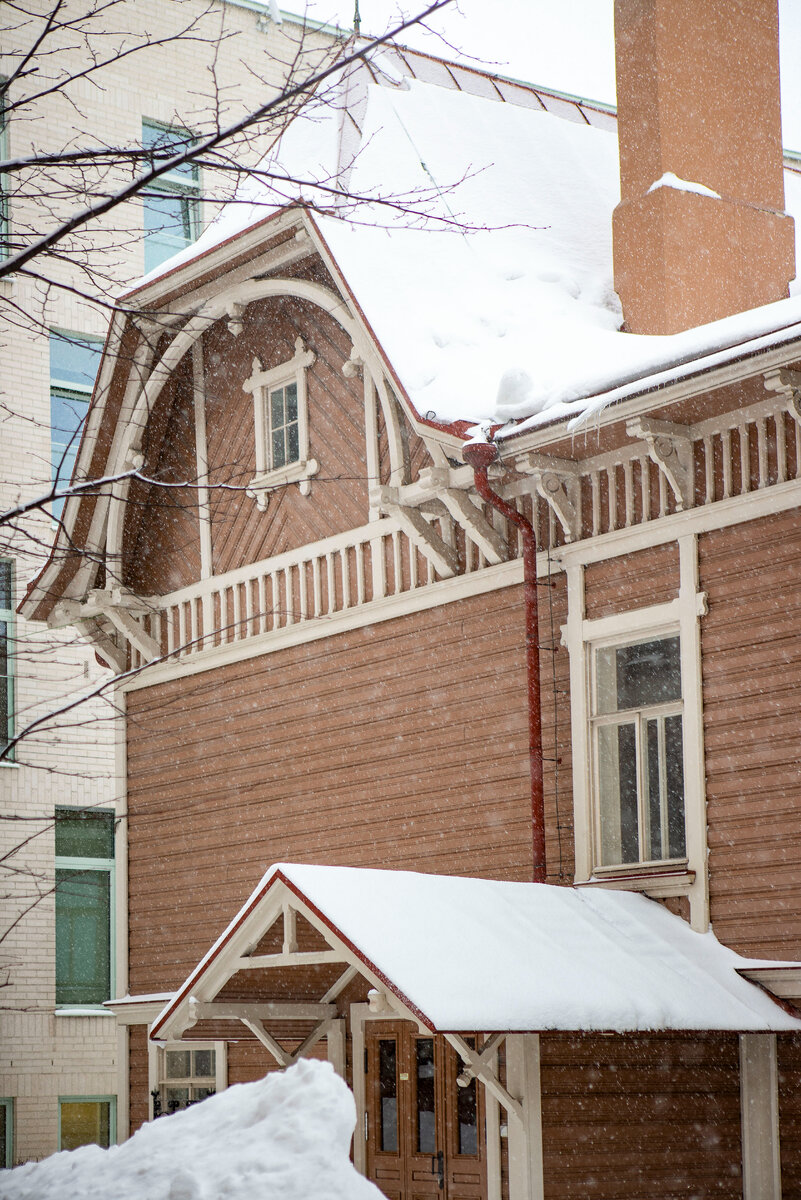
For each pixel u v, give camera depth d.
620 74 21.19
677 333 20.02
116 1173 9.88
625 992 15.55
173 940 23.22
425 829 19.78
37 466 29.56
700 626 17.23
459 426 18.19
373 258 20.03
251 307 22.72
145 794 24.05
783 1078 16.84
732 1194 16.81
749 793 16.64
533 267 21.34
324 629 21.42
